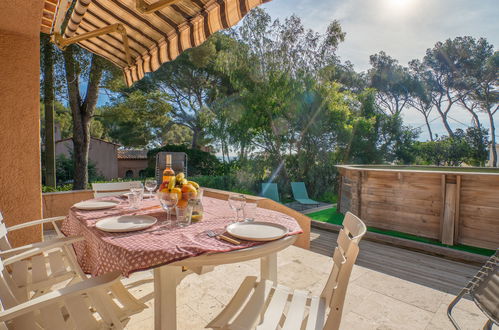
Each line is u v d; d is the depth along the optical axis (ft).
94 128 65.67
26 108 9.41
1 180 9.02
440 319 6.85
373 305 7.46
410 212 15.93
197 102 45.70
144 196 8.55
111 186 9.61
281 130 35.35
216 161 40.63
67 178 46.93
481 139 56.95
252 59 33.91
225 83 41.83
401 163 48.26
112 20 8.02
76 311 3.81
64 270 5.98
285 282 8.73
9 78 9.11
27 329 3.56
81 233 5.55
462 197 14.02
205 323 6.34
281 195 35.35
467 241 13.85
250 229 4.82
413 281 10.39
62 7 7.05
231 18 5.43
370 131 42.34
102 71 26.61
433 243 14.56
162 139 57.88
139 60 9.58
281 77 34.14
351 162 41.09
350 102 41.78
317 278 9.04
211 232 4.66
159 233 4.63
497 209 12.96
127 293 4.96
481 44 60.08
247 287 4.83
